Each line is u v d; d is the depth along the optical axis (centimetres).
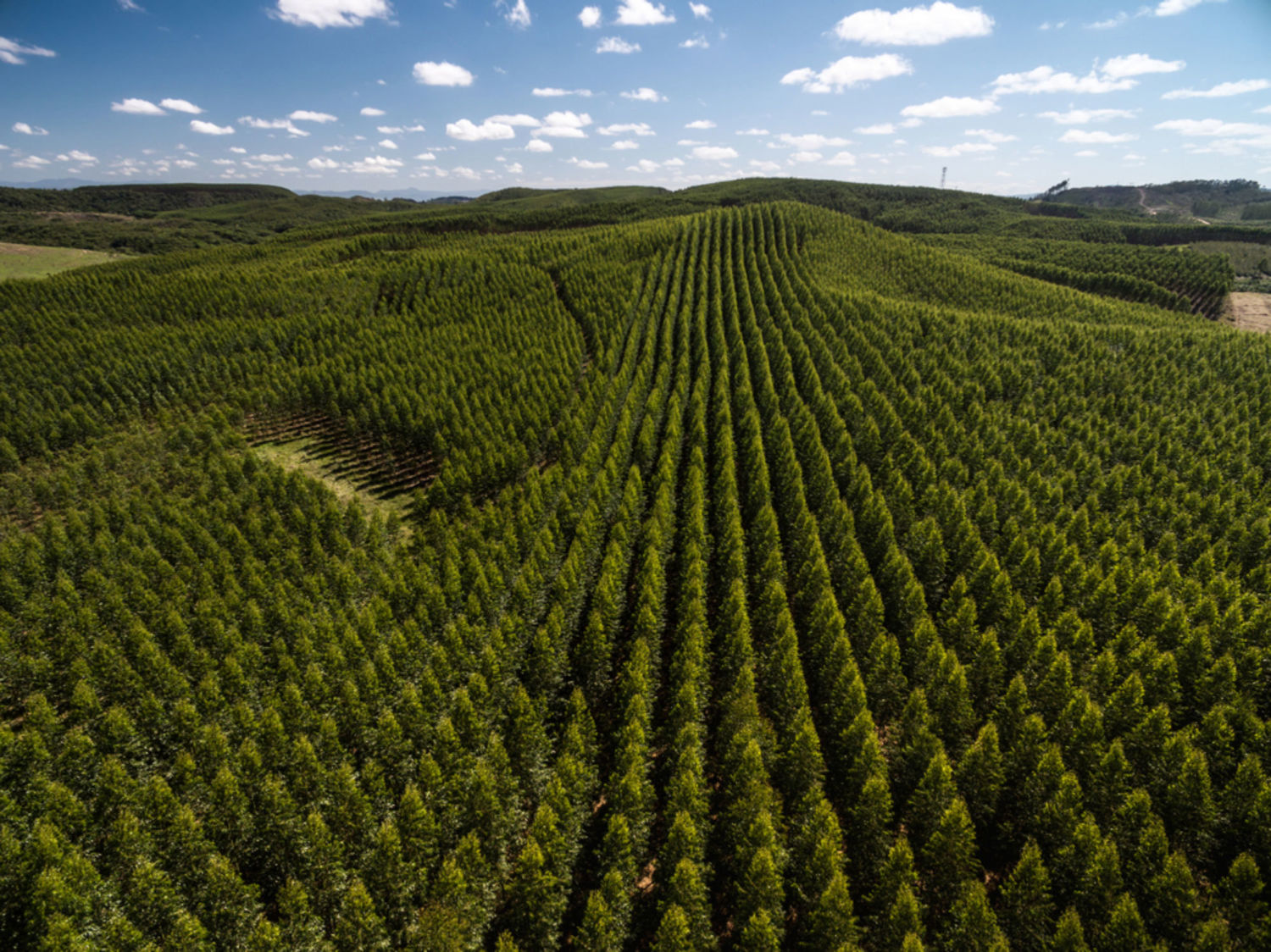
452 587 5119
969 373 9488
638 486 6588
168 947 2658
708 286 15575
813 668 4556
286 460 8406
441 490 6969
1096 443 7350
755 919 2734
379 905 2998
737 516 5928
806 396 9469
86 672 4222
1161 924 2800
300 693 4006
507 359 10425
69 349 10500
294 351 11212
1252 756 3238
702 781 3484
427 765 3391
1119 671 4219
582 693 4053
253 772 3453
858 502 6500
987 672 4231
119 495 7050
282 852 3216
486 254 17800
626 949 3092
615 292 14012
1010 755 3584
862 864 3288
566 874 3125
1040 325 11350
